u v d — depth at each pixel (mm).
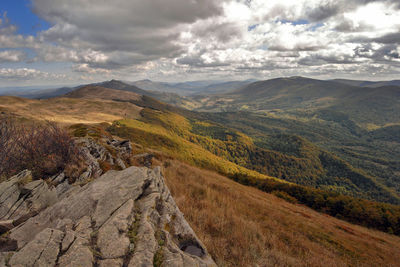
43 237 3477
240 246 7195
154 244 3639
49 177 7027
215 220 8805
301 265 7574
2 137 7160
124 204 4664
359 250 14516
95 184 5703
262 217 14203
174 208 5738
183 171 22109
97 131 17281
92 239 3615
